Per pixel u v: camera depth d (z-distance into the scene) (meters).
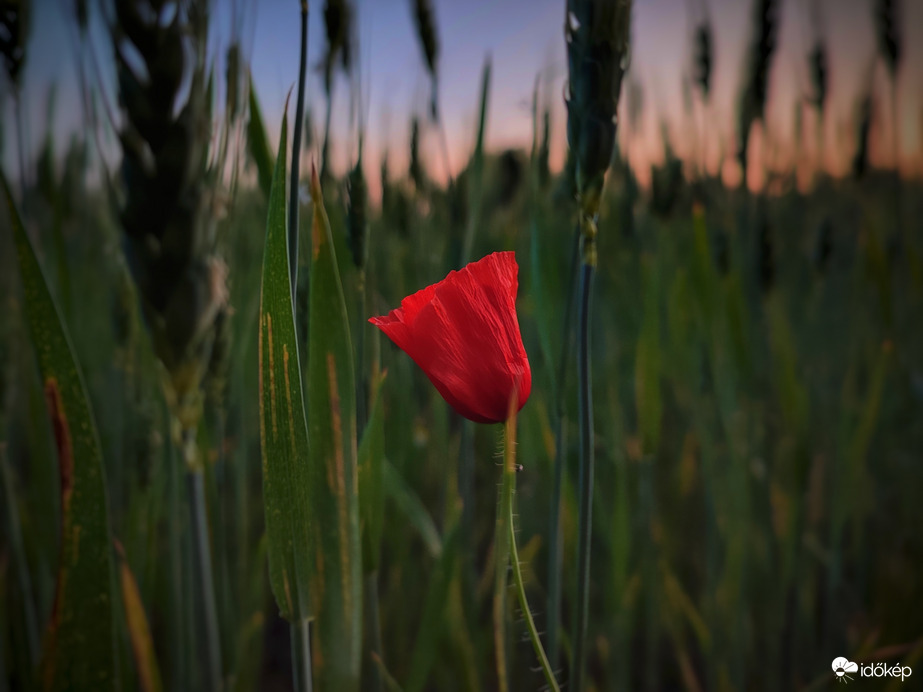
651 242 0.47
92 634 0.19
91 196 0.37
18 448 0.44
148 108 0.16
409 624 0.41
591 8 0.17
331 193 0.24
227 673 0.31
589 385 0.19
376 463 0.23
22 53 0.26
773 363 0.47
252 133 0.19
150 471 0.27
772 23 0.40
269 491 0.17
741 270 0.44
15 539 0.28
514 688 0.39
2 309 0.33
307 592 0.17
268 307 0.16
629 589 0.36
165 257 0.16
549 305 0.30
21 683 0.28
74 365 0.18
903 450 0.52
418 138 0.39
